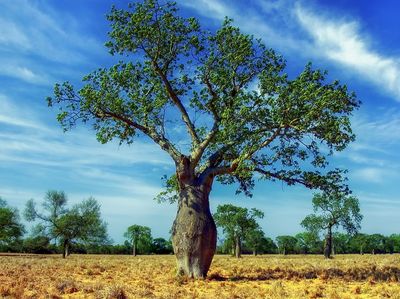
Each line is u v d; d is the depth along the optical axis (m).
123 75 19.23
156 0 19.19
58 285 14.34
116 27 19.41
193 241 17.34
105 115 19.64
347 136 17.48
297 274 20.05
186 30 19.47
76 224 72.56
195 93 18.95
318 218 72.62
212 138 18.58
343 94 17.22
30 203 72.06
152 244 135.00
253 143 17.73
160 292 13.70
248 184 21.84
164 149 18.91
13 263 31.77
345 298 12.31
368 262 36.88
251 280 17.52
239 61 19.31
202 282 16.11
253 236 116.69
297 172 19.08
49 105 19.47
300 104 17.02
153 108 19.48
